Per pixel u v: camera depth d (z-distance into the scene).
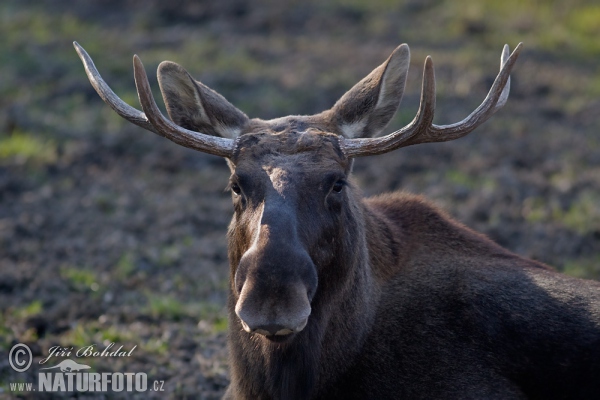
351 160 19.59
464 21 66.50
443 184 40.81
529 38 64.50
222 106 20.14
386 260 20.55
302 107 50.72
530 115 50.31
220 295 31.12
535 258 33.00
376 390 19.27
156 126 18.42
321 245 17.73
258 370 18.97
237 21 68.06
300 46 62.53
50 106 51.47
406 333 19.64
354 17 69.31
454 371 19.09
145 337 27.80
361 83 20.39
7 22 65.81
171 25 67.75
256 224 17.16
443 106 51.00
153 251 34.62
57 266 33.19
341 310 19.05
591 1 70.25
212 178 42.59
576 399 18.75
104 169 43.91
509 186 40.12
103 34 64.50
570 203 38.41
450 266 20.64
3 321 28.56
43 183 42.12
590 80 56.41
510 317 19.36
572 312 19.14
